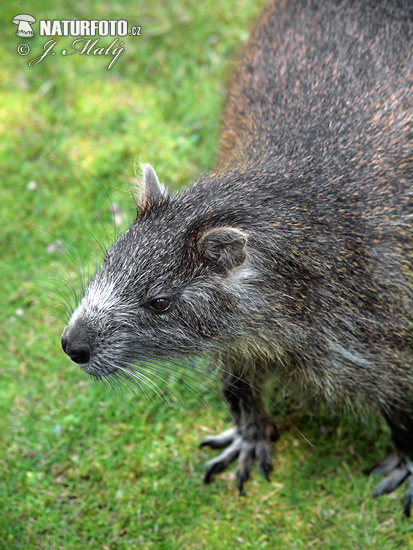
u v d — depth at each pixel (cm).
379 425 482
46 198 617
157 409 501
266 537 437
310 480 460
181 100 655
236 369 429
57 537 447
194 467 474
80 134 648
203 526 446
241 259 372
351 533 433
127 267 382
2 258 590
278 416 491
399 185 405
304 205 387
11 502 463
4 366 531
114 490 466
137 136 638
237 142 463
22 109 668
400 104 431
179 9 700
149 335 388
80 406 506
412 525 432
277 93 459
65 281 567
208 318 384
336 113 428
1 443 491
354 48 461
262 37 528
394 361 400
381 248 391
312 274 380
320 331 388
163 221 387
